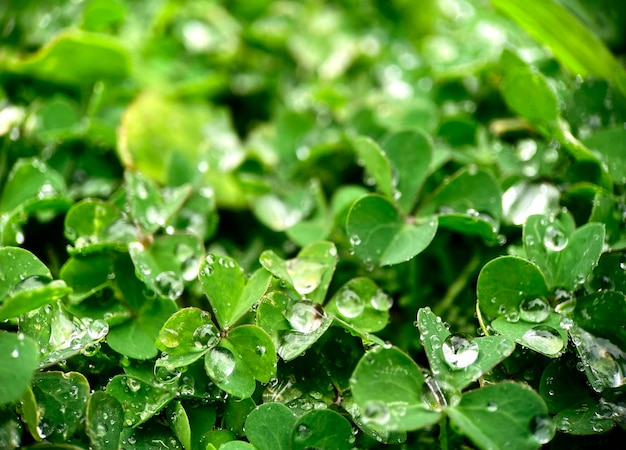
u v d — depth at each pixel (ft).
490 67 1.44
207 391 1.20
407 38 1.60
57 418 1.18
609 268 1.23
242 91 1.54
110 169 1.40
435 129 1.41
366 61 1.56
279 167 1.44
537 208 1.29
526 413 1.15
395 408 1.15
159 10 1.54
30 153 1.39
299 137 1.46
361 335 1.20
